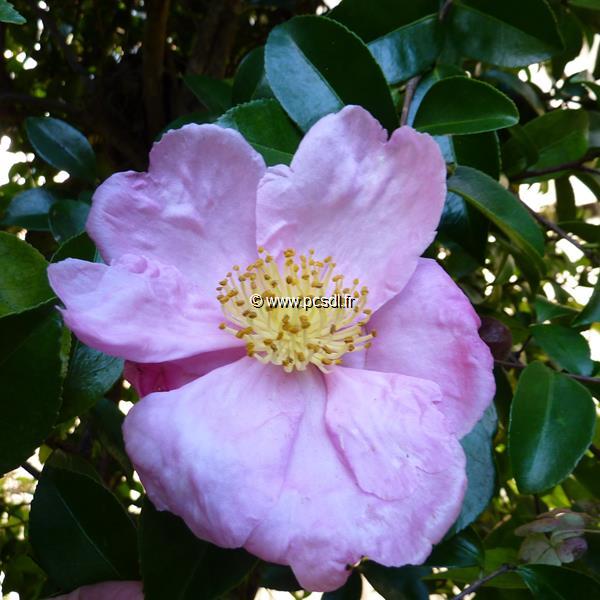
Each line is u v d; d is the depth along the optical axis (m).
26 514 0.31
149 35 0.26
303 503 0.14
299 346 0.16
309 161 0.16
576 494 0.26
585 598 0.18
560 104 0.26
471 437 0.17
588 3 0.22
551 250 0.28
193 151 0.16
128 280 0.15
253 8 0.30
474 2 0.20
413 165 0.16
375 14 0.20
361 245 0.16
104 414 0.20
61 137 0.25
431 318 0.16
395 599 0.18
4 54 0.28
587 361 0.20
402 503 0.14
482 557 0.17
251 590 0.23
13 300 0.15
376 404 0.15
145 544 0.15
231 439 0.14
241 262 0.16
